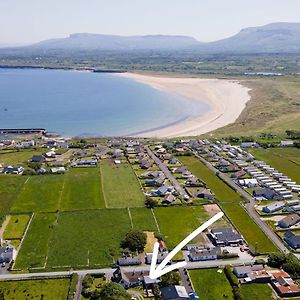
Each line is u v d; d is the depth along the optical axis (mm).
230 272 107250
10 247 118062
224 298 98688
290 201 153375
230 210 145875
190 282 104312
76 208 147125
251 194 160500
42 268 110375
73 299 97375
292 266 108250
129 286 102750
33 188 165500
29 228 132625
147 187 167375
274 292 101125
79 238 126188
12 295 99500
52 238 126188
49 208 147125
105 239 125688
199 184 168250
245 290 101750
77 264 112375
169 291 97188
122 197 156750
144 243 121312
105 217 140125
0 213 142125
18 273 108312
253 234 129000
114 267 111000
